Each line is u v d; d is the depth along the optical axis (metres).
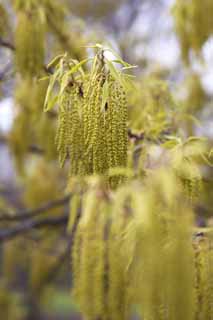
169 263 0.48
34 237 1.40
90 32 0.90
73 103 0.54
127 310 0.60
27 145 1.08
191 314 0.50
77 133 0.53
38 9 0.78
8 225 1.42
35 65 0.77
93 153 0.52
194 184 0.57
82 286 0.61
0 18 0.82
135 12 2.25
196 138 0.63
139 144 0.72
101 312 0.60
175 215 0.49
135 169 0.65
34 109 0.96
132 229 0.57
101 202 0.63
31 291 1.82
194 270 0.53
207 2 0.88
